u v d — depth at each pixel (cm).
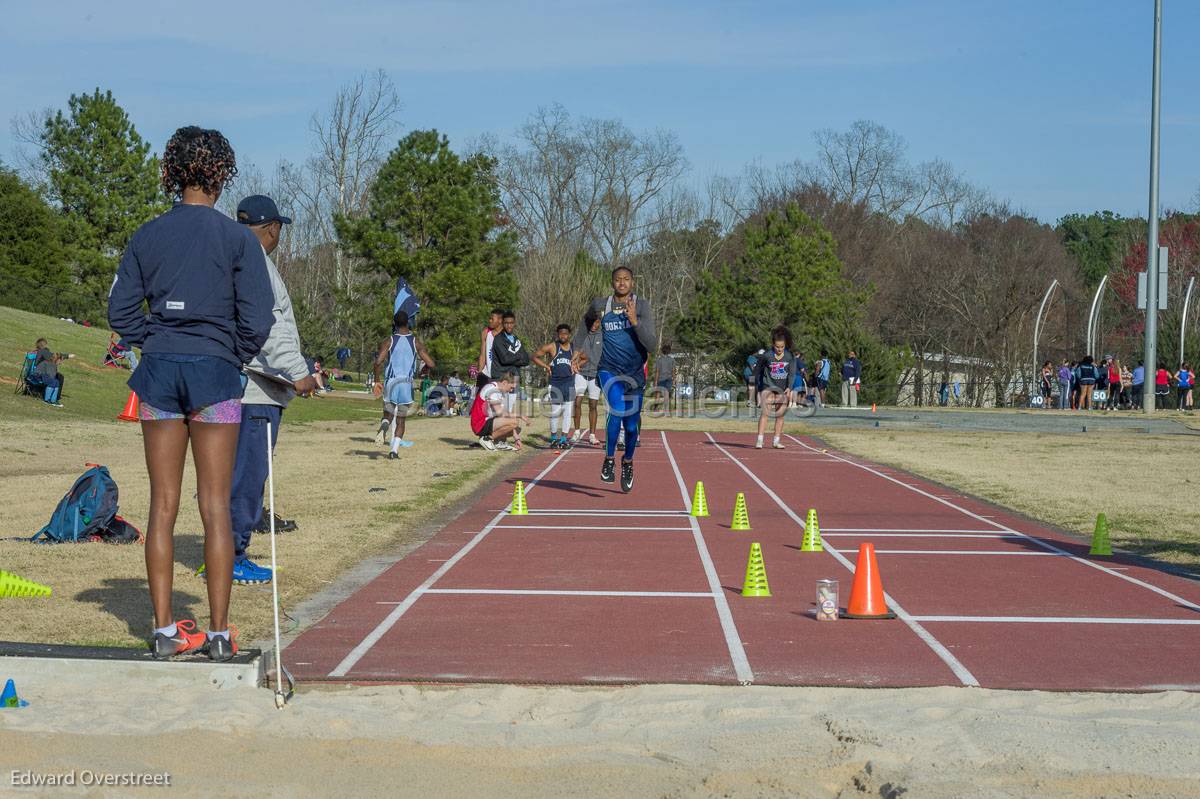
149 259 530
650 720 496
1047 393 4609
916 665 612
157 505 541
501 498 1366
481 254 4725
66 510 938
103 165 5691
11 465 1609
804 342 4544
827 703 524
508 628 692
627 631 687
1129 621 732
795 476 1677
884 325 6962
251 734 462
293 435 2362
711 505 1334
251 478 791
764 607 764
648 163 7300
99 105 5678
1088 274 9044
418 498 1300
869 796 411
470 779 421
